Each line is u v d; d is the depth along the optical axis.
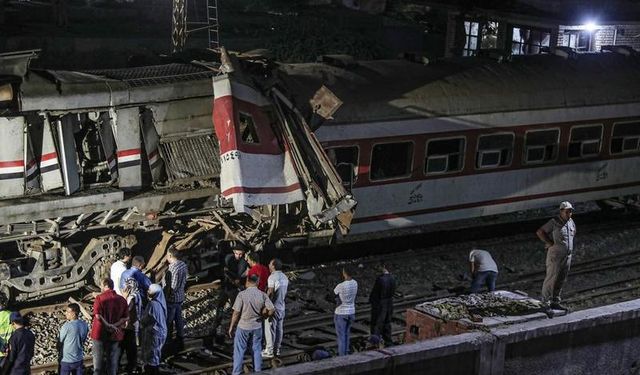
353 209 26.83
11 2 59.78
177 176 26.42
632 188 38.19
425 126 31.45
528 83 34.56
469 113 32.44
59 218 24.97
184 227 27.69
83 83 24.78
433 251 32.84
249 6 67.38
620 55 39.53
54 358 22.94
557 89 35.00
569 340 16.42
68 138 24.62
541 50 38.97
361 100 30.23
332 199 26.83
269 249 29.20
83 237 26.50
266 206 27.97
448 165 32.50
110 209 25.39
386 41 60.91
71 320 20.20
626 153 37.53
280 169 26.67
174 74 26.95
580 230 36.31
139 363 23.08
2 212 23.64
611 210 39.78
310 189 26.86
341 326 22.94
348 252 32.59
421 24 65.50
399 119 30.83
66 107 24.45
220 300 24.22
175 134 26.62
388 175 31.23
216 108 25.97
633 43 47.59
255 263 23.64
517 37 48.47
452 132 32.12
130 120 25.64
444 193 32.59
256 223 28.52
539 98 34.34
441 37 61.31
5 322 20.64
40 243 25.00
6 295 24.66
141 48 52.66
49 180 24.53
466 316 16.69
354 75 31.56
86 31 55.09
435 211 32.56
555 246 23.78
